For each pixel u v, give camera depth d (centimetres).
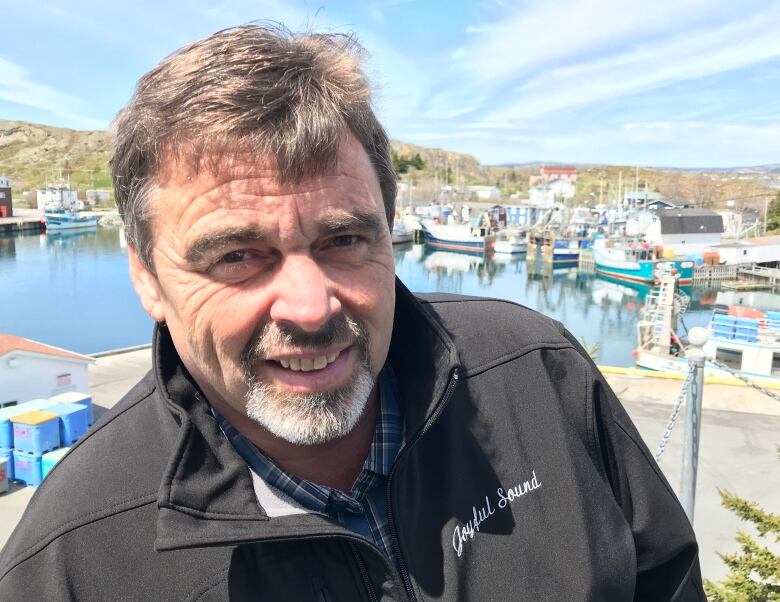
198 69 104
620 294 4191
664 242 5231
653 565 154
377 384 135
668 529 153
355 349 117
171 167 106
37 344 1150
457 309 165
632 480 154
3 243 6184
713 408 1043
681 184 14200
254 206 104
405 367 135
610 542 138
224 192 104
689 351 311
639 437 160
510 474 135
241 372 112
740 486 746
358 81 114
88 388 1188
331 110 106
